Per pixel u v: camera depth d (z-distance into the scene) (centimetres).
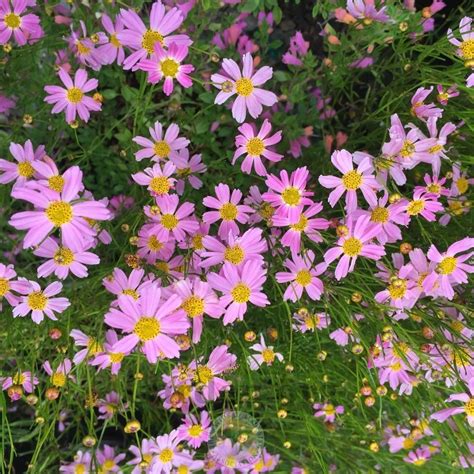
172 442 23
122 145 26
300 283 19
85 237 16
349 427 26
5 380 21
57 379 21
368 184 19
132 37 20
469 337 21
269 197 19
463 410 19
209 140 27
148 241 20
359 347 19
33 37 22
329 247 21
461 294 21
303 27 31
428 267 19
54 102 22
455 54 20
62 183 17
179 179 22
